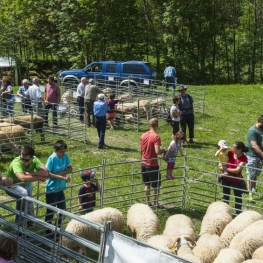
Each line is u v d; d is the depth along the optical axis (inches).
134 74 1125.7
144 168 437.4
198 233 399.9
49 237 360.8
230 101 1087.0
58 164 362.9
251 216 355.3
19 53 1680.6
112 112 741.9
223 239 345.7
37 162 352.2
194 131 774.5
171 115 667.4
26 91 717.3
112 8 1496.1
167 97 864.3
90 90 737.0
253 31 1688.0
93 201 393.4
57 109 681.0
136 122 788.0
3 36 1542.8
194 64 1609.3
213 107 999.6
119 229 357.1
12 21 1549.0
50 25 1609.3
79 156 603.8
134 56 1582.2
